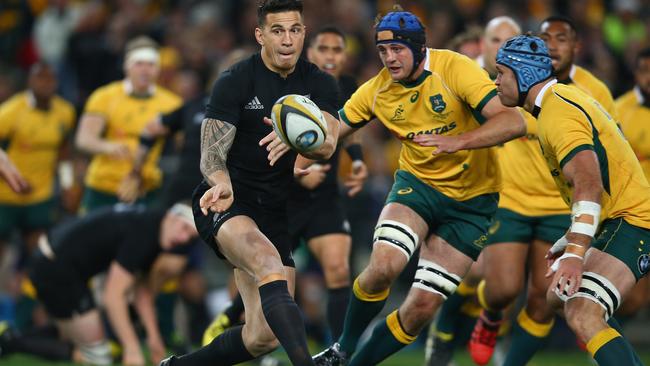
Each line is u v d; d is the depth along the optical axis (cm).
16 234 4841
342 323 2794
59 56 5553
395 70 2233
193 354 2133
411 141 2308
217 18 5844
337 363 2373
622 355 1931
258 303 2045
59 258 3142
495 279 2684
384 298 2289
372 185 4756
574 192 1933
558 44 2642
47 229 4478
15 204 4409
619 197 2042
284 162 2105
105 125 4059
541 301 2647
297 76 2108
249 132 2078
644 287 3025
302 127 1922
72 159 4678
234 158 2102
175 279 3591
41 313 3934
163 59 4866
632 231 2028
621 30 5838
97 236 3153
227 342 2089
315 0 5597
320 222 2861
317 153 2044
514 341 2688
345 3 5575
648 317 4612
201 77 5244
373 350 2325
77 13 5650
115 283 3128
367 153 4859
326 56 2906
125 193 3525
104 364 3225
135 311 3416
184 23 5634
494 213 2367
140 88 4078
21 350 3312
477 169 2303
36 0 5688
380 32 2227
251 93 2066
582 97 2033
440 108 2252
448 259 2295
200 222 2123
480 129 2159
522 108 2261
